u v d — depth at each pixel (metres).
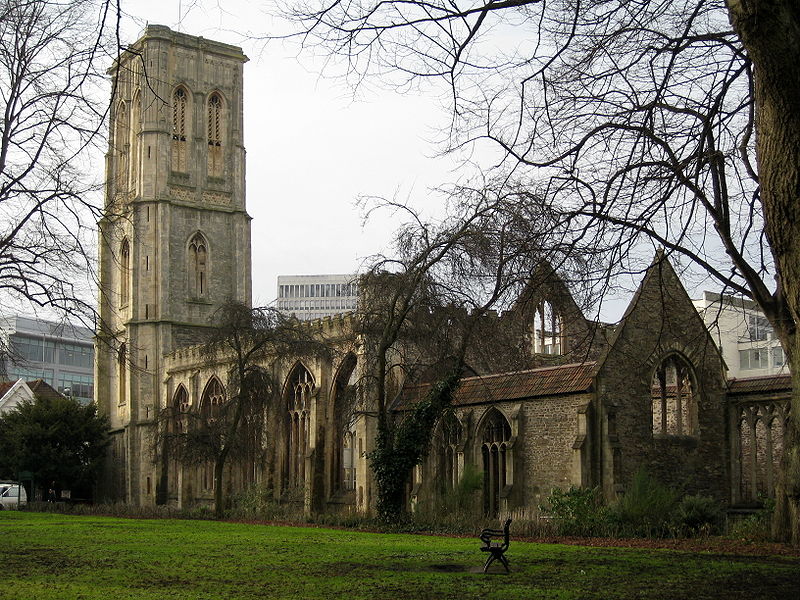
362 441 55.19
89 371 131.38
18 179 29.41
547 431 45.16
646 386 44.75
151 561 22.09
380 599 15.22
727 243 26.48
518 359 44.03
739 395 46.03
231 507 66.44
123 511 59.31
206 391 77.44
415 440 42.81
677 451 44.88
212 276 90.81
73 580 17.92
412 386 49.97
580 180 23.70
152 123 89.00
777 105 16.31
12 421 81.56
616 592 16.17
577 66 21.42
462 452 48.72
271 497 65.44
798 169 16.67
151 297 87.12
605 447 42.94
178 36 91.81
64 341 126.06
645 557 22.95
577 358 49.81
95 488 90.06
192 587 16.84
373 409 51.50
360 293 43.91
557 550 25.48
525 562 21.62
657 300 45.44
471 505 41.75
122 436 88.31
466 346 42.34
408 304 42.00
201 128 92.38
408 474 42.81
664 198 23.61
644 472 37.41
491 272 38.81
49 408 82.12
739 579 18.11
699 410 45.81
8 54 28.80
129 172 90.69
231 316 56.03
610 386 43.69
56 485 82.12
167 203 88.31
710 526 32.06
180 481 76.50
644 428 44.19
